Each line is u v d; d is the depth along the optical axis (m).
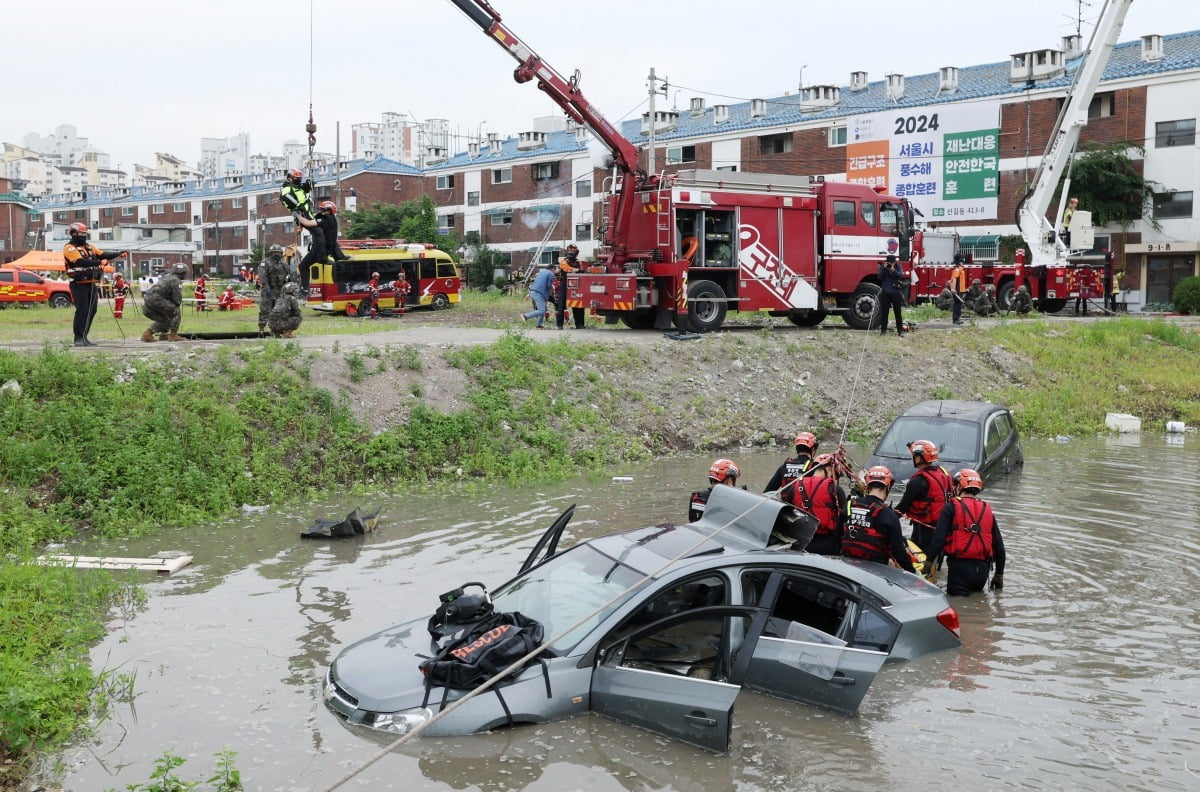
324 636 7.83
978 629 8.03
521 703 5.80
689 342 21.14
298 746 5.76
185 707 6.41
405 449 14.98
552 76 23.70
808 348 21.91
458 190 68.94
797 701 6.36
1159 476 15.16
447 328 25.84
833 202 24.53
